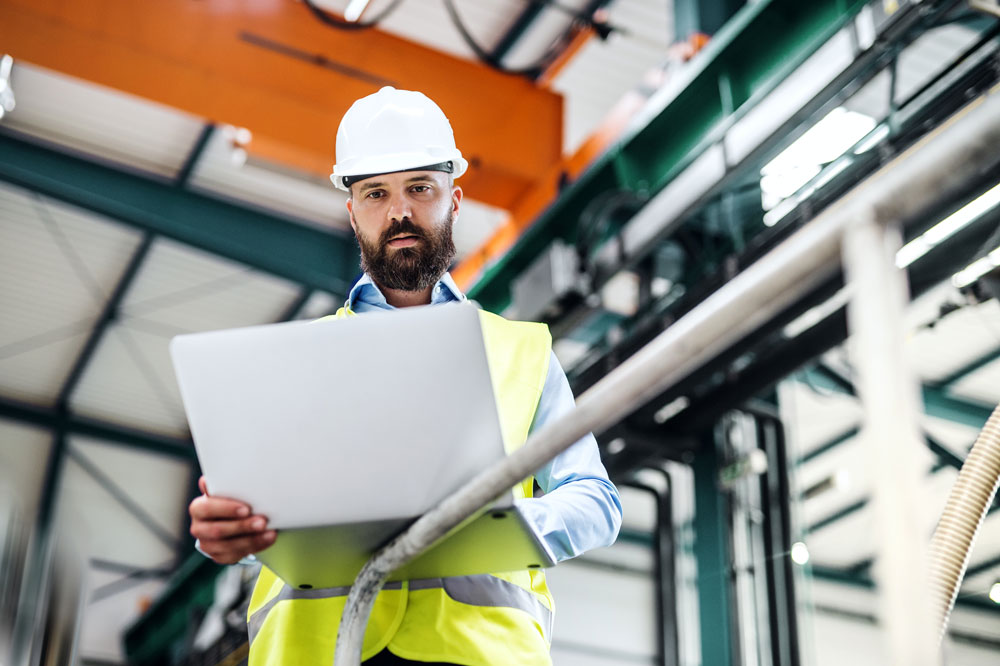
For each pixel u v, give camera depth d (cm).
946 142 72
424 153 181
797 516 614
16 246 1006
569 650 1005
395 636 148
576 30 721
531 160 633
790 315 525
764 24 504
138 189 867
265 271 873
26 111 847
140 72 572
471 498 112
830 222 78
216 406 128
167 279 1026
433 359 126
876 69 470
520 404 163
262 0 586
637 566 1055
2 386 1183
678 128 552
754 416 628
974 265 470
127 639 1185
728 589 593
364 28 604
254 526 128
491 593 154
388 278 178
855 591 1087
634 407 92
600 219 571
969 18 447
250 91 580
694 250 592
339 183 185
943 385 933
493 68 638
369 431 126
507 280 645
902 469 71
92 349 1122
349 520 127
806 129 504
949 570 159
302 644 151
